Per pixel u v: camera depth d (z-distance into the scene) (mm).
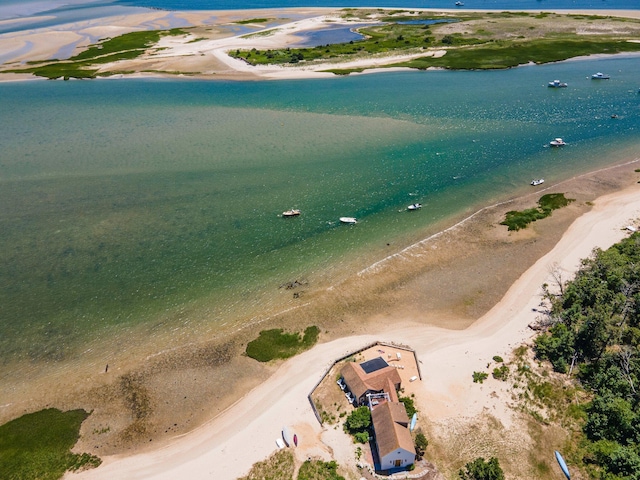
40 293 69625
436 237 79688
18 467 47188
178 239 80938
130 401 53875
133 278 72250
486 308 65062
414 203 89750
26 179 99375
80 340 61906
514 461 45562
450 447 47125
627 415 45781
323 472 45188
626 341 55594
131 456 48375
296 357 58469
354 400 51688
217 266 74500
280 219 85750
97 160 107000
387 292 68438
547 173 98562
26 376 57188
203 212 88188
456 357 57375
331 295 67875
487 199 90312
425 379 54469
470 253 75750
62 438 49938
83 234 82438
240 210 88562
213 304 67125
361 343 59969
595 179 94625
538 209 85812
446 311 64938
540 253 74750
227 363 58125
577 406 49469
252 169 102562
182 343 61031
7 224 85188
